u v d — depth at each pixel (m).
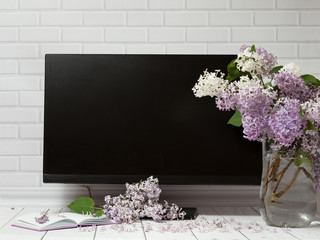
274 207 2.16
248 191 2.89
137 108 2.63
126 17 2.91
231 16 2.93
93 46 2.91
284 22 2.94
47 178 2.61
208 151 2.61
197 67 2.63
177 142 2.62
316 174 2.20
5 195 2.87
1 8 2.92
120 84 2.64
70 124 2.63
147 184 2.42
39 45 2.91
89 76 2.64
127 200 2.40
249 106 1.99
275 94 2.00
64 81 2.64
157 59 2.64
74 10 2.92
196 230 2.21
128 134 2.62
